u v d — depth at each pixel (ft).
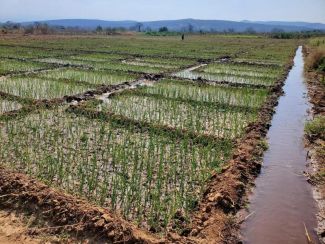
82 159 31.50
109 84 62.95
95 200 24.98
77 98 51.21
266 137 40.09
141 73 74.90
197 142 37.09
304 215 24.82
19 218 22.95
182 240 20.99
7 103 47.65
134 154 32.96
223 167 30.40
